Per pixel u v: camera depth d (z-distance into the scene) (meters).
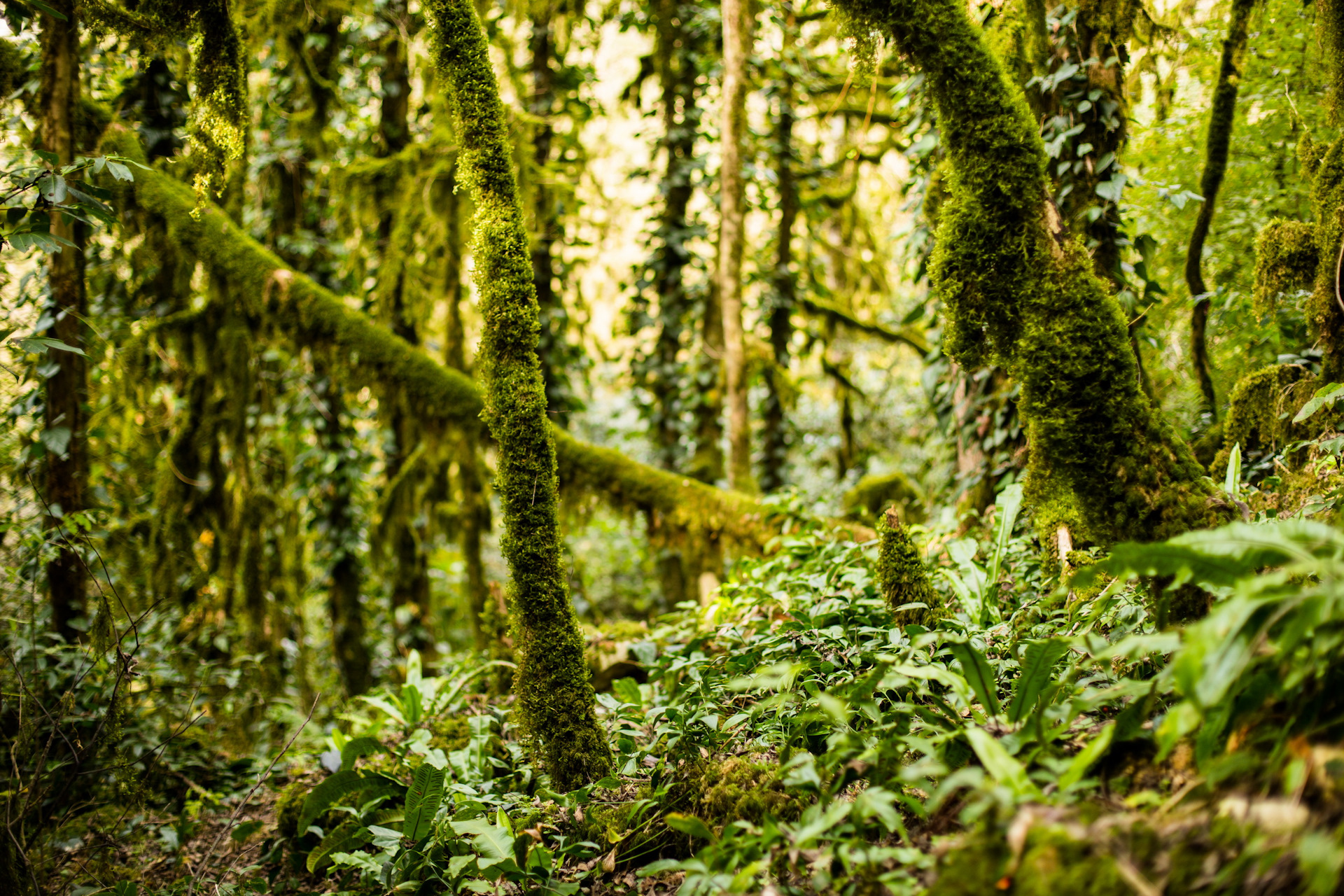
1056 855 1.46
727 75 6.50
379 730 4.43
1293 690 1.61
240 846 4.07
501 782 3.29
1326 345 3.15
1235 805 1.47
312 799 3.27
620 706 3.38
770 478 8.70
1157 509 2.26
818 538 4.98
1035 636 2.85
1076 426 2.33
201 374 6.26
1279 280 3.38
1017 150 2.41
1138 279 4.87
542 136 8.61
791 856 1.93
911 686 2.43
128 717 3.95
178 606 5.75
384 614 7.99
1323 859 1.17
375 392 6.24
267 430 6.92
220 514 6.36
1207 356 4.45
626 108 9.88
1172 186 4.35
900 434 10.63
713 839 2.10
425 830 2.79
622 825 2.72
